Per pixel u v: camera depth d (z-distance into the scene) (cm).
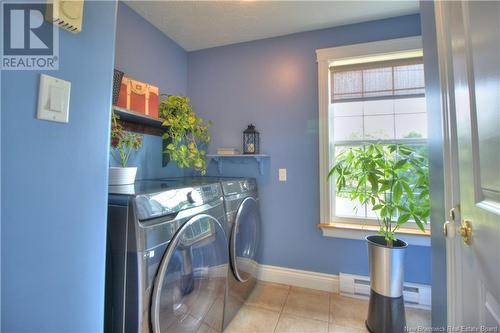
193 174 247
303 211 217
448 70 86
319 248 212
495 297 58
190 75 250
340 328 160
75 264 64
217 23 203
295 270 217
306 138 216
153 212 98
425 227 188
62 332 60
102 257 72
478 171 66
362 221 206
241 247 175
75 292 64
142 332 90
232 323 163
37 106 55
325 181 208
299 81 218
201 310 127
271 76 226
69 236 62
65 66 61
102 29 72
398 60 194
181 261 110
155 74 210
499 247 56
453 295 87
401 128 199
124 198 93
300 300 192
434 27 101
